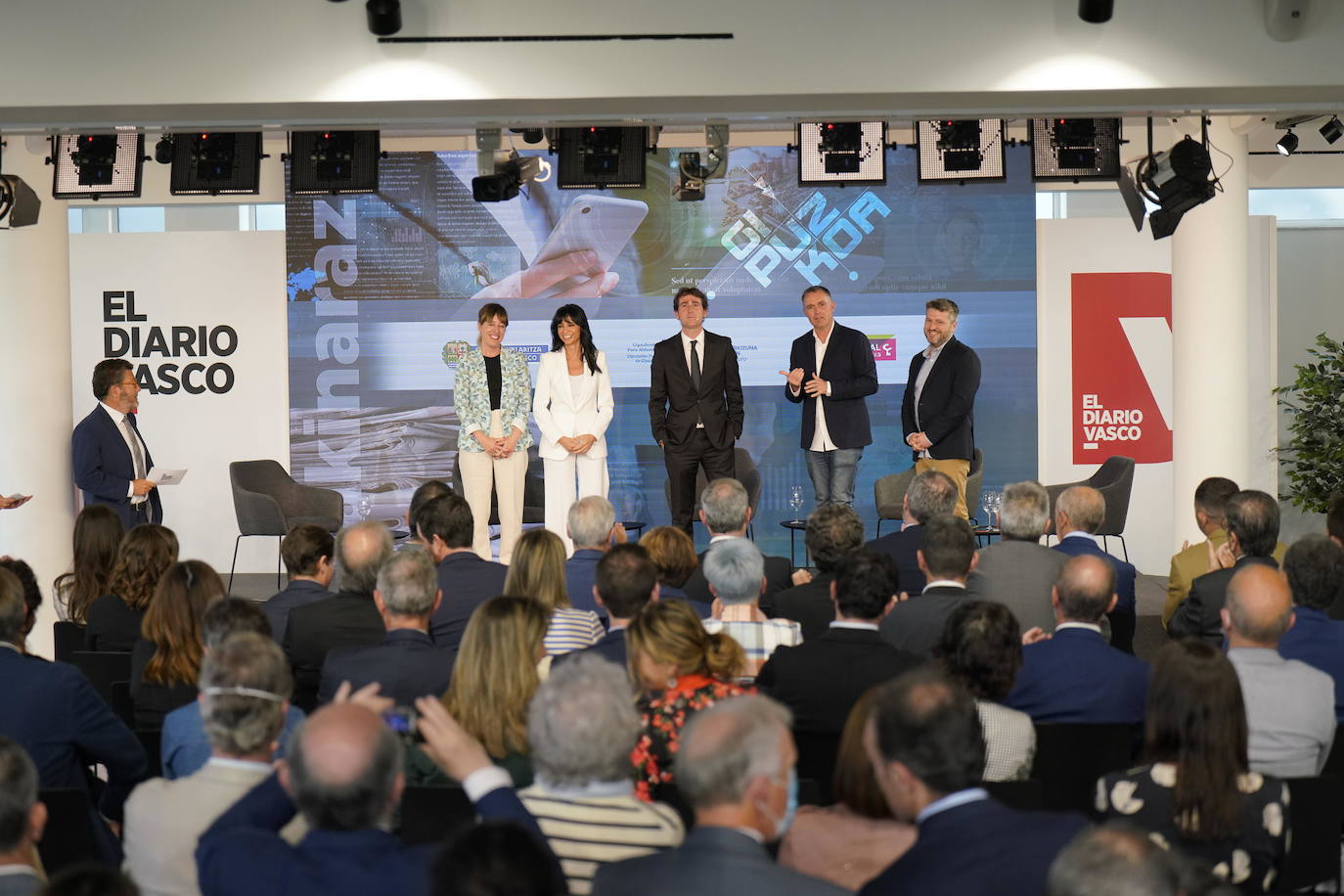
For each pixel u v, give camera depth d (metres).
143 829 2.48
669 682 3.11
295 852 2.05
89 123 6.32
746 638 3.92
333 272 10.34
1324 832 2.83
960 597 4.11
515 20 5.95
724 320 10.44
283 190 10.52
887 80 5.98
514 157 7.26
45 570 8.41
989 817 2.04
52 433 8.44
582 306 10.40
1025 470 10.47
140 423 10.45
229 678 2.49
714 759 1.92
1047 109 6.37
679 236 10.40
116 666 4.37
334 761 2.02
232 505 10.50
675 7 5.97
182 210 10.80
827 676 3.46
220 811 2.46
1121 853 1.48
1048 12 5.96
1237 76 5.97
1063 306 10.58
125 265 10.40
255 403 10.48
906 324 10.45
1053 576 4.72
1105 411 10.60
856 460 8.81
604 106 6.17
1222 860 2.61
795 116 6.53
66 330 8.58
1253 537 4.49
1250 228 10.66
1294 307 11.27
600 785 2.30
